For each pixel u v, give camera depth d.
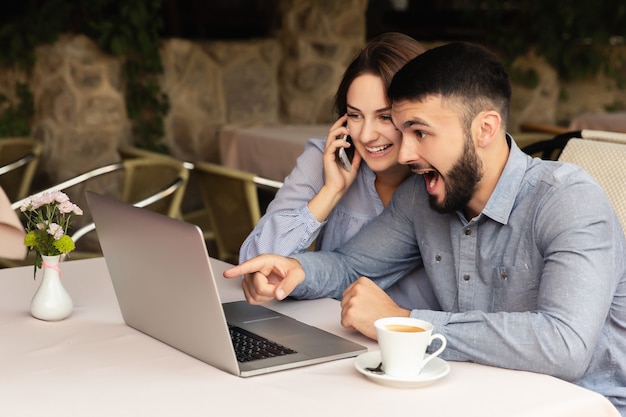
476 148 1.91
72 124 6.34
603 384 1.97
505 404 1.55
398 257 2.32
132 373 1.70
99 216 1.96
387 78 2.29
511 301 2.01
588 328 1.77
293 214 2.49
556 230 1.89
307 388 1.62
